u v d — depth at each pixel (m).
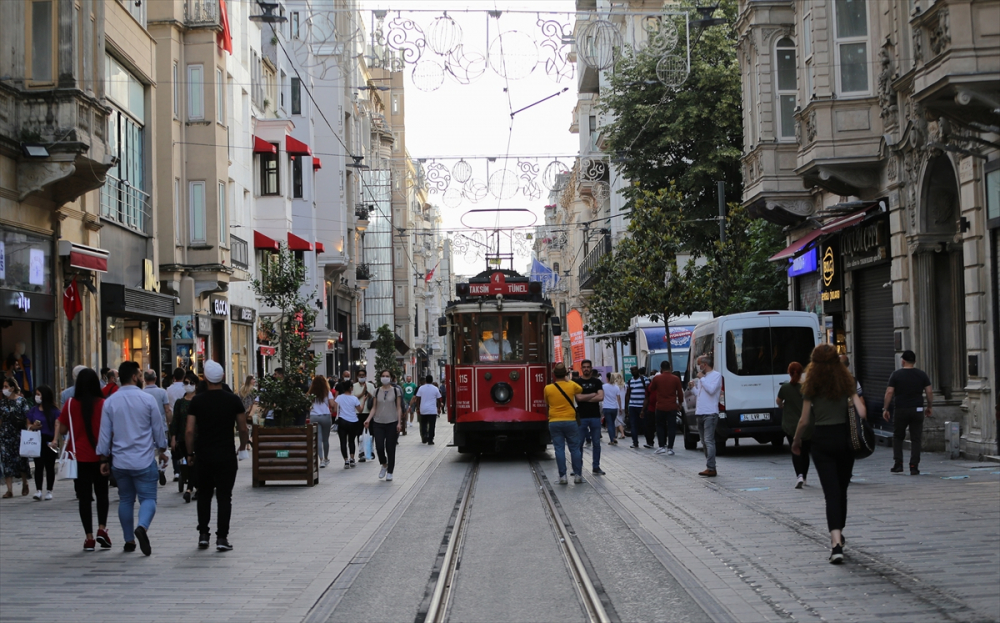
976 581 7.88
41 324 19.62
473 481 17.62
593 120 71.69
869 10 20.98
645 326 33.28
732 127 35.88
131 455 10.31
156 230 26.78
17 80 18.62
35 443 15.13
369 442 23.38
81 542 11.15
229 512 10.57
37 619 7.44
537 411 22.27
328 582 8.72
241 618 7.44
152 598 8.13
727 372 20.47
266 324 21.02
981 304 16.88
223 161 30.84
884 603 7.31
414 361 91.44
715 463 17.88
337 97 51.09
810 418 9.15
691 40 34.72
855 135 20.86
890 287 21.14
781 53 25.88
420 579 8.88
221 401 10.59
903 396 15.46
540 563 9.59
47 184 18.56
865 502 12.35
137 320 26.06
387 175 69.19
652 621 7.13
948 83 14.77
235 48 36.09
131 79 25.53
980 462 16.62
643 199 31.17
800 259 26.67
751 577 8.40
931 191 18.92
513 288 22.98
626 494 14.58
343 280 55.41
